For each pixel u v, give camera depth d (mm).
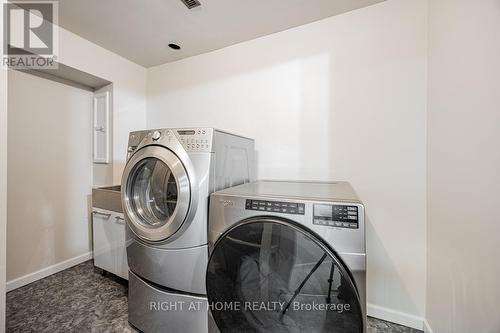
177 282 1084
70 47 1770
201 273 1040
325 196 877
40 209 1895
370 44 1436
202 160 1054
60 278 1869
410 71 1330
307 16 1556
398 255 1361
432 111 1220
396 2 1364
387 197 1393
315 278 766
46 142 1932
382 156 1405
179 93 2211
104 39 1872
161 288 1145
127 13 1545
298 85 1661
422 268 1304
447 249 1061
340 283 733
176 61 2229
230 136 1281
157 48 2004
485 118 791
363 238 727
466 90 903
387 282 1388
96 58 1954
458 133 963
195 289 1054
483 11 801
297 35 1667
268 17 1575
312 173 1617
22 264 1773
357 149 1476
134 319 1265
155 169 1281
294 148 1675
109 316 1405
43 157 1914
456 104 979
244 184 1391
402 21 1350
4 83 946
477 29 833
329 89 1558
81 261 2162
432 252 1217
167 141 1112
